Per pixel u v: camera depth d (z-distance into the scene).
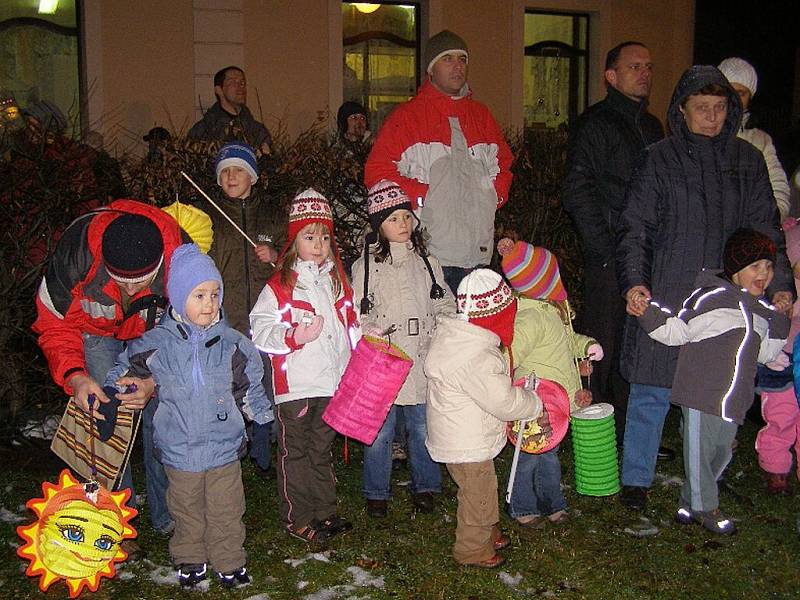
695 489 4.23
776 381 4.57
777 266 4.33
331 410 3.96
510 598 3.67
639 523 4.37
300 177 5.68
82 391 3.42
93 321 3.57
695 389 4.09
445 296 4.41
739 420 4.05
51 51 9.18
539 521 4.31
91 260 3.44
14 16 9.03
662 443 5.58
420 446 4.43
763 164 4.41
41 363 5.41
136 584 3.78
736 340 4.02
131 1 8.89
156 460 3.94
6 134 5.18
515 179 6.38
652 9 10.88
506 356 3.99
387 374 3.87
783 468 4.70
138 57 8.97
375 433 3.96
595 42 10.81
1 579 3.81
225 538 3.69
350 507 4.57
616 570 3.91
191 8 9.07
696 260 4.29
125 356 3.55
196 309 3.46
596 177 4.98
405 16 10.23
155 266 3.40
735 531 4.26
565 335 4.26
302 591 3.72
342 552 4.05
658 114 11.09
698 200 4.28
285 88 9.49
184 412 3.54
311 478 4.13
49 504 3.36
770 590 3.77
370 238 4.33
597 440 4.24
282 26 9.40
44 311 3.55
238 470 3.72
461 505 3.89
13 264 5.13
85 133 5.96
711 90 4.18
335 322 4.06
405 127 4.94
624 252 4.34
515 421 3.94
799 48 14.55
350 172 5.77
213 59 9.19
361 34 10.09
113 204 3.67
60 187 5.09
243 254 4.60
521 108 10.44
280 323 3.89
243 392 3.67
